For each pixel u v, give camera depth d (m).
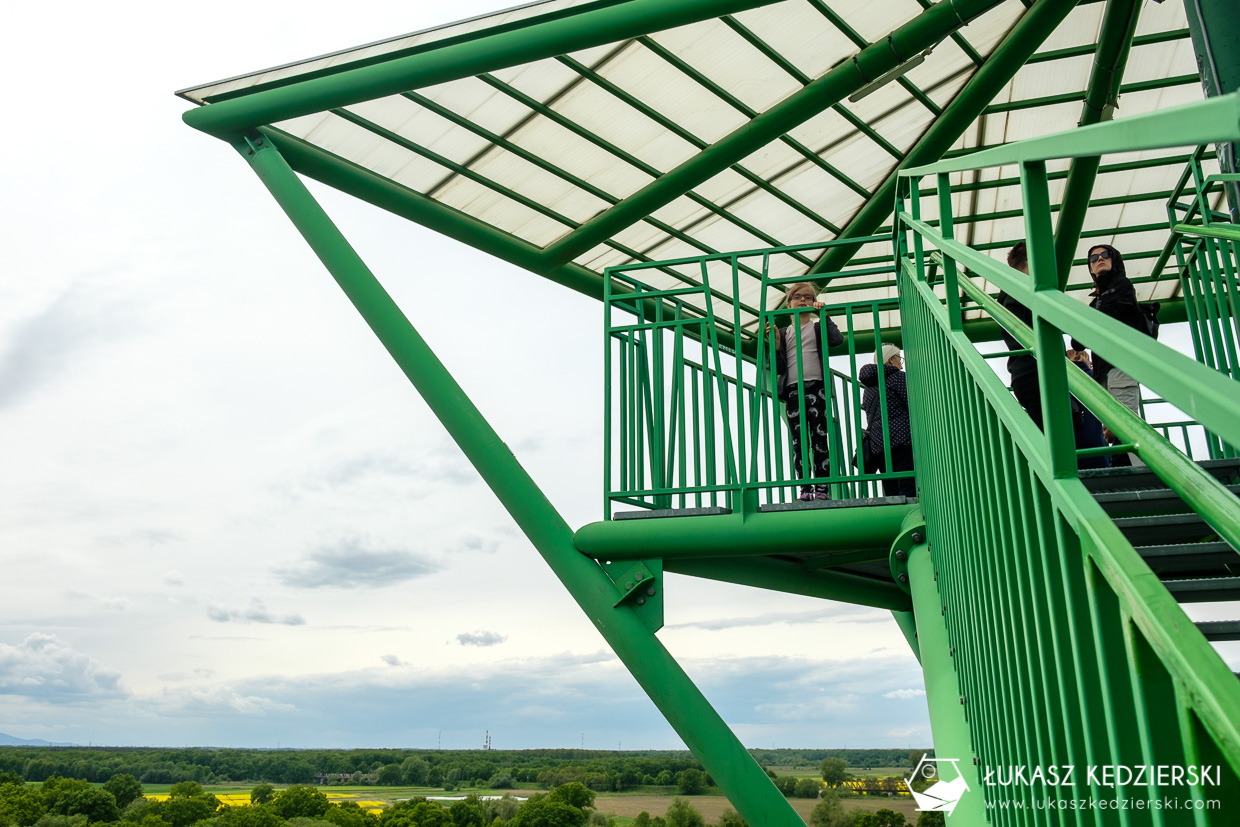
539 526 6.24
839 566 6.81
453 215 9.35
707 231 10.34
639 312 6.65
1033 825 2.25
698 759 5.50
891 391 6.60
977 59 8.54
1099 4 7.98
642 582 5.85
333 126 8.14
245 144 7.95
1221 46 5.26
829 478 5.54
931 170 3.05
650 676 5.66
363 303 7.30
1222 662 1.11
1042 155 1.58
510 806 93.56
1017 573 2.18
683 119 8.65
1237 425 0.89
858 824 50.16
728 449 5.84
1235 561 3.11
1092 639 1.69
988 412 2.48
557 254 9.77
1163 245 10.77
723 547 5.64
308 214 7.64
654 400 6.33
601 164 9.08
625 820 92.62
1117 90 8.48
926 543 4.71
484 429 6.72
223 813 90.81
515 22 6.68
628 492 6.12
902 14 7.73
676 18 6.25
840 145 9.35
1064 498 1.67
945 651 3.88
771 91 8.44
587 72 7.92
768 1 6.16
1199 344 6.51
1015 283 1.87
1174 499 3.12
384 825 90.88
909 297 4.96
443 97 7.98
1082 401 2.04
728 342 11.21
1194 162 6.26
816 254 11.02
